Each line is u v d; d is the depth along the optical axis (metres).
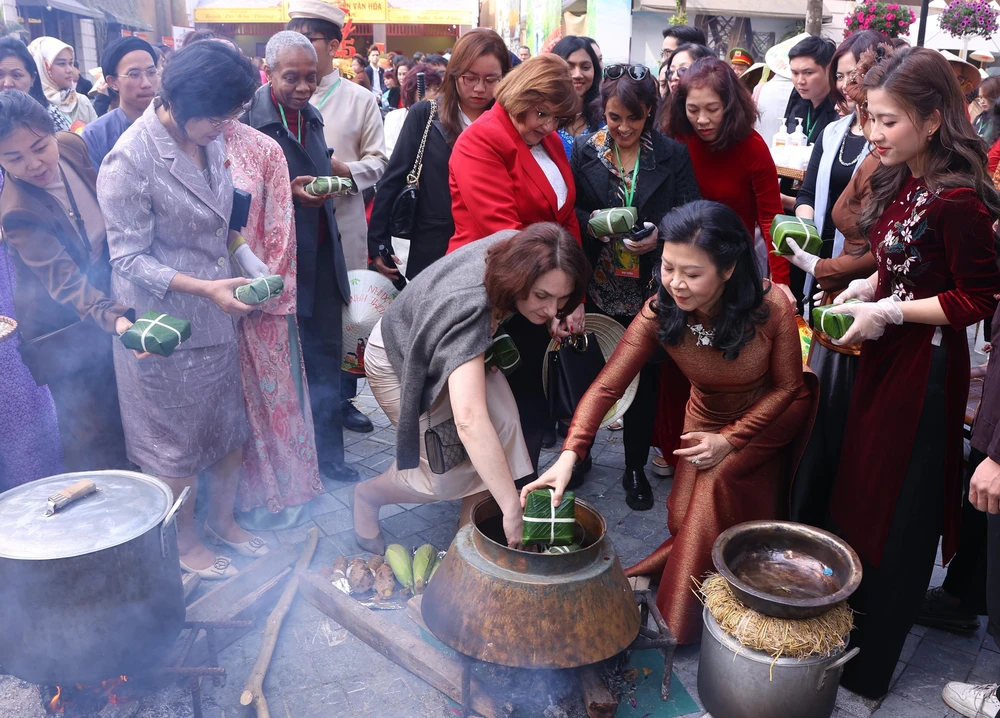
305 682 2.56
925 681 2.70
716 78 3.39
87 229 2.89
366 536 3.25
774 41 13.54
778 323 2.62
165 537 2.21
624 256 3.52
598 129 3.80
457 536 2.47
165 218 2.73
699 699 2.54
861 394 2.59
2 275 2.96
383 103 11.35
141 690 2.42
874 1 5.82
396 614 2.88
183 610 2.37
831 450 2.97
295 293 3.29
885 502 2.50
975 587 2.88
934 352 2.43
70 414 3.20
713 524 2.74
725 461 2.75
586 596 2.24
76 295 2.66
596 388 2.71
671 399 3.63
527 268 2.34
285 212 3.21
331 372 3.89
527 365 3.23
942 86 2.22
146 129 2.67
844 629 2.27
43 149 2.62
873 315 2.37
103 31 15.24
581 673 2.42
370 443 4.41
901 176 2.48
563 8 13.85
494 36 3.54
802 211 3.74
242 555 3.26
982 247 2.27
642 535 3.53
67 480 2.38
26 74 4.20
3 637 2.09
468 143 3.14
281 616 2.78
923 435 2.45
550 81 2.97
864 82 2.36
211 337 2.89
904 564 2.48
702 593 2.61
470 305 2.50
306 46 3.49
